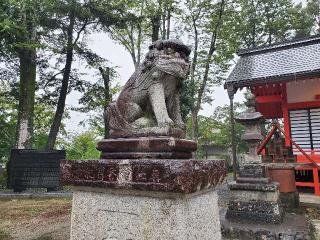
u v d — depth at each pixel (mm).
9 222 6703
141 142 2643
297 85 13422
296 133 13281
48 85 15164
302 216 7152
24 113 13219
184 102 16531
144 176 2359
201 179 2432
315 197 11148
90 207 2705
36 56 14141
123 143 2750
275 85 13484
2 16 10180
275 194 6473
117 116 3037
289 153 12281
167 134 2637
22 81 13602
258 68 13273
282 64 12922
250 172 7020
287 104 13602
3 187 12156
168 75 2928
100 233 2592
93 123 16703
